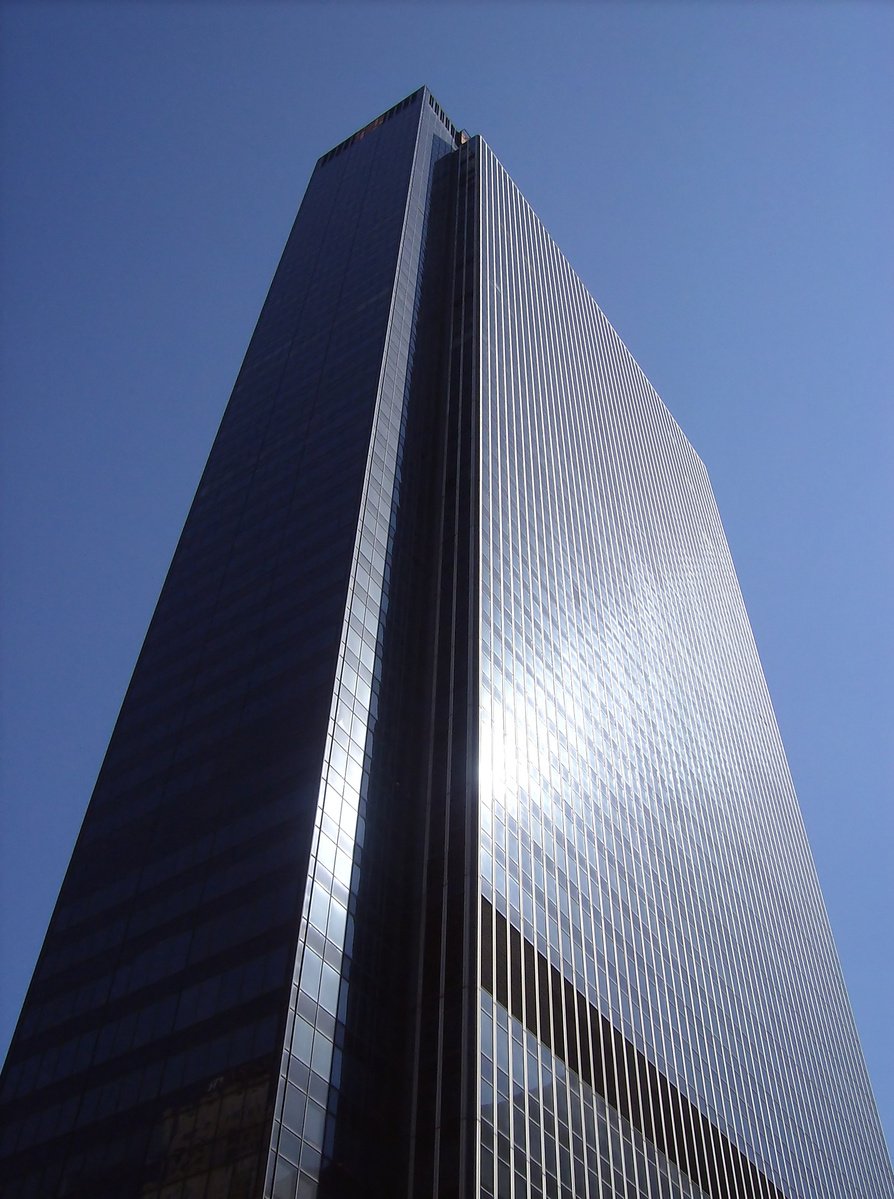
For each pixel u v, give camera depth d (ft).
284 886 245.04
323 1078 222.07
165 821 285.64
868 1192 449.06
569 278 615.98
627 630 470.39
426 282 467.11
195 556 365.40
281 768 272.10
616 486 538.06
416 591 341.00
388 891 266.98
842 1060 499.51
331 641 294.66
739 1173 346.74
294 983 226.38
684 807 449.89
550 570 409.28
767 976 457.27
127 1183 215.51
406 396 396.78
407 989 255.29
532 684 351.87
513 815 303.07
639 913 362.74
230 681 309.83
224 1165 204.85
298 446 377.71
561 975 291.99
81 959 270.26
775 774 613.11
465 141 602.03
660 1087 322.34
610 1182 271.69
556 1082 266.98
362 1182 218.59
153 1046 236.63
